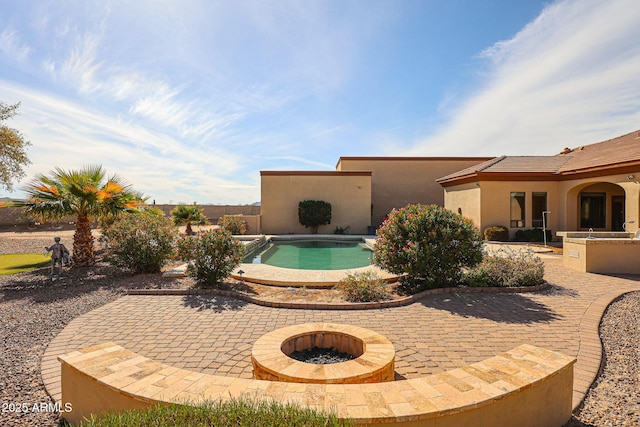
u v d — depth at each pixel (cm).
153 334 493
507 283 749
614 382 351
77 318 566
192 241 801
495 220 1655
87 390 265
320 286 778
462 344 454
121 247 941
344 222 2244
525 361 285
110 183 1057
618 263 932
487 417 229
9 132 1611
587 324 522
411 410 211
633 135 1731
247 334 494
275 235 2103
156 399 224
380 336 397
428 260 719
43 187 962
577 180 1524
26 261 1190
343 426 188
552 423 268
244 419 187
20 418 292
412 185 2583
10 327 527
